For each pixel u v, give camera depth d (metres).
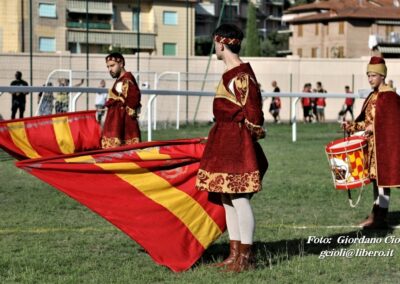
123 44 55.31
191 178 6.73
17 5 42.12
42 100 24.02
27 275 6.23
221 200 6.72
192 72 37.00
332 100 39.94
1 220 8.81
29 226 8.46
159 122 29.95
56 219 8.92
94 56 34.34
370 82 8.33
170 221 6.59
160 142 6.65
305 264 6.67
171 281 6.07
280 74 39.97
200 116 36.16
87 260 6.85
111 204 6.39
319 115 36.94
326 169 14.17
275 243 7.63
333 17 69.62
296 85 40.28
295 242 7.69
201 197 6.74
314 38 72.56
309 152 17.55
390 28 67.69
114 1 55.31
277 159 15.89
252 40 65.50
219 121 6.31
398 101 8.19
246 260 6.45
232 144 6.23
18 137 9.91
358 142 7.96
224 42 6.35
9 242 7.60
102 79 26.72
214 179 6.25
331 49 70.12
